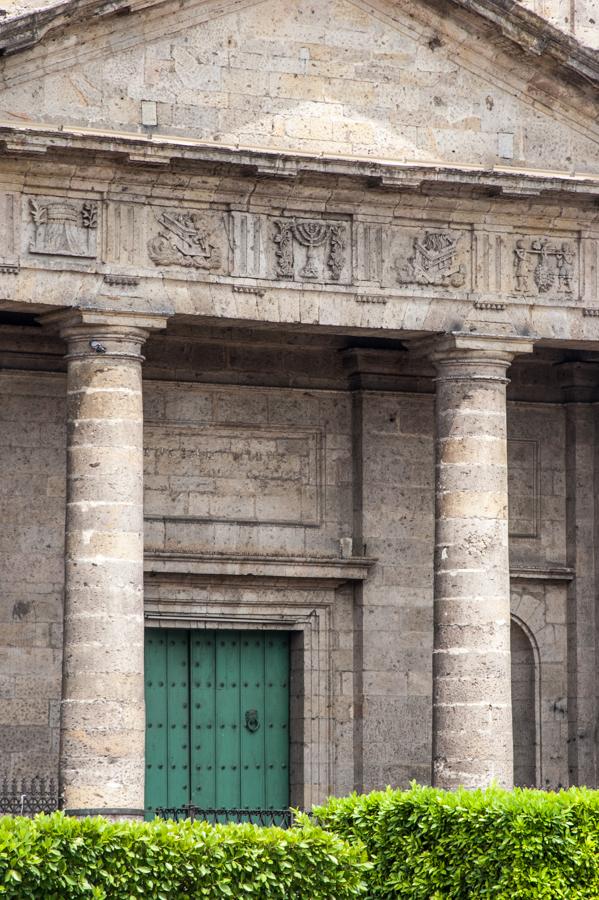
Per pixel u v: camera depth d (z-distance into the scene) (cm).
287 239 6731
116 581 6425
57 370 7381
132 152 6419
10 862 4703
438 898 5384
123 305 6494
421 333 6906
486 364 6931
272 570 7594
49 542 7325
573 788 5734
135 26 6569
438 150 6912
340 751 7675
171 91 6619
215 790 7612
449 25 6888
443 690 6794
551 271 7050
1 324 7275
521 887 5294
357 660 7719
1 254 6381
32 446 7338
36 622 7275
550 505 8075
